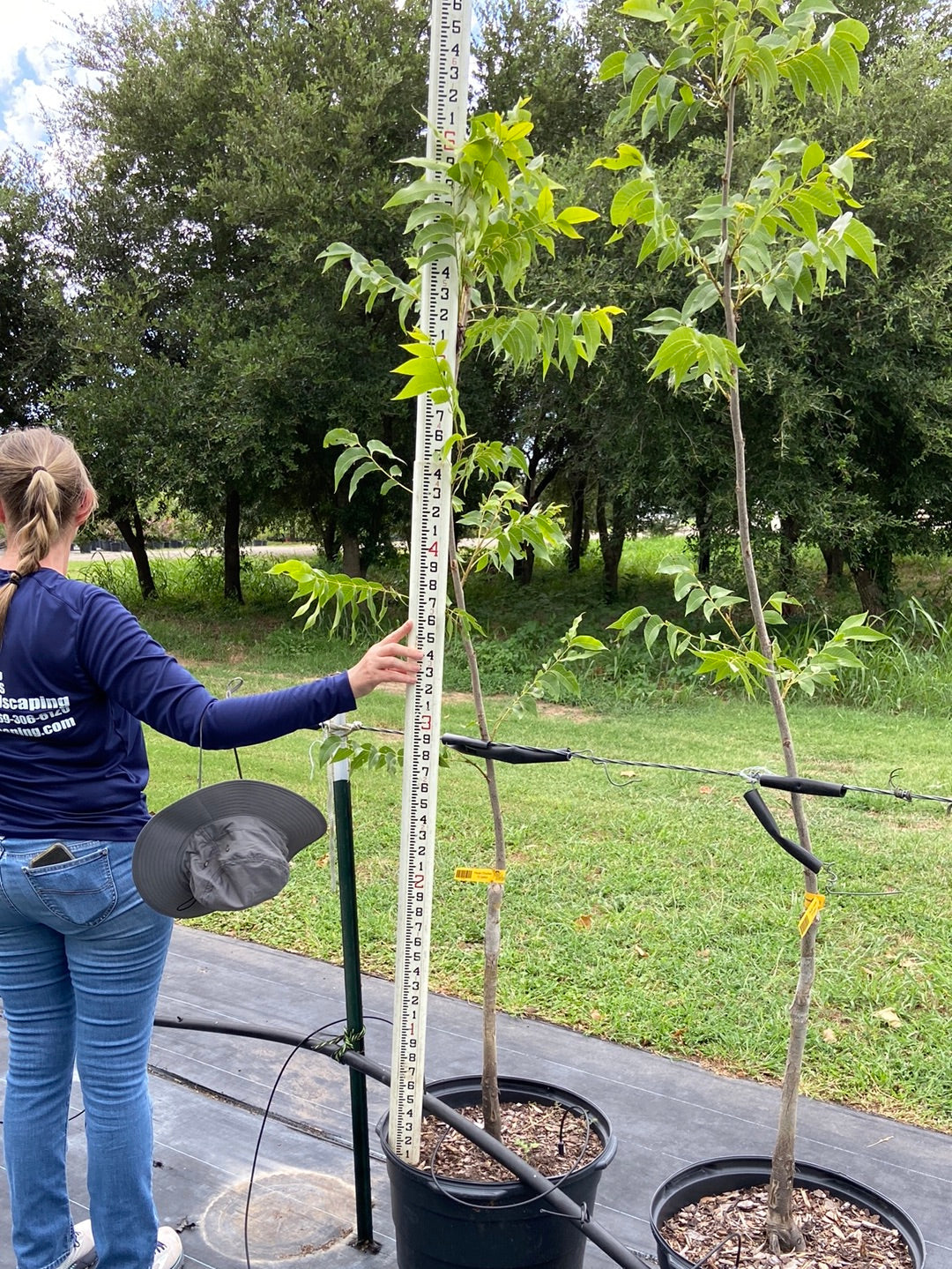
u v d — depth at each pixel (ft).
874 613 41.93
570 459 52.42
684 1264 6.07
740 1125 9.87
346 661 44.47
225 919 15.24
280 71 47.91
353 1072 7.89
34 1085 6.88
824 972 13.19
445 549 6.47
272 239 45.75
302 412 48.55
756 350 35.32
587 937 14.40
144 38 53.67
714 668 6.69
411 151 50.62
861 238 5.86
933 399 35.88
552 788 23.03
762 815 6.71
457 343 6.70
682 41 6.19
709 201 6.29
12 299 58.23
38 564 6.29
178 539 93.56
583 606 53.16
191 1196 8.88
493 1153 6.57
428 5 49.62
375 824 19.83
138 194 55.26
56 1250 7.21
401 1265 7.13
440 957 13.79
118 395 49.60
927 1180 9.02
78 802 6.23
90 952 6.44
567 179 36.58
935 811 20.85
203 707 5.83
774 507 37.88
